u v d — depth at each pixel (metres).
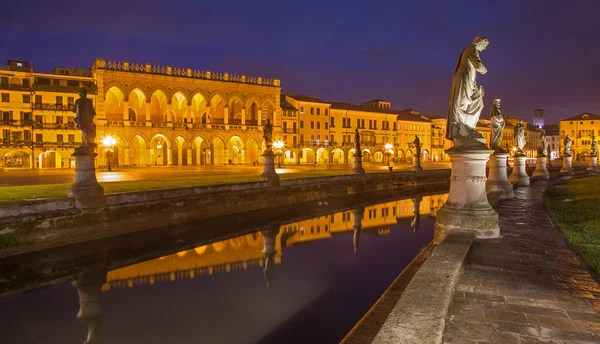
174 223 24.56
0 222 17.05
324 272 16.12
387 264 17.06
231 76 83.50
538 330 5.16
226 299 13.38
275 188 33.22
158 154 79.12
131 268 17.84
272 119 91.75
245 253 20.36
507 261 8.32
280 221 29.27
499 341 4.86
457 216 10.67
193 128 78.81
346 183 42.44
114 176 44.91
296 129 96.00
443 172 58.59
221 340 10.27
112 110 75.94
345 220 29.67
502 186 19.55
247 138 85.44
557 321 5.43
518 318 5.52
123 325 11.46
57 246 18.73
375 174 47.47
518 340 4.88
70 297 14.16
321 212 33.31
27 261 17.61
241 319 11.60
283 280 15.29
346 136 104.88
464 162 10.77
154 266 18.05
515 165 28.25
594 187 25.80
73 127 71.31
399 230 24.92
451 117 11.00
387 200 41.25
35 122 68.56
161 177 43.78
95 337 10.73
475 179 10.70
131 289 14.85
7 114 67.56
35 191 27.20
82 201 20.06
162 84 75.19
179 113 82.62
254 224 28.02
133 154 75.62
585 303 6.06
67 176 45.44
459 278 7.24
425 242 21.22
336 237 23.48
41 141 69.25
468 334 5.05
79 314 12.48
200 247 21.73
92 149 20.81
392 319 4.91
